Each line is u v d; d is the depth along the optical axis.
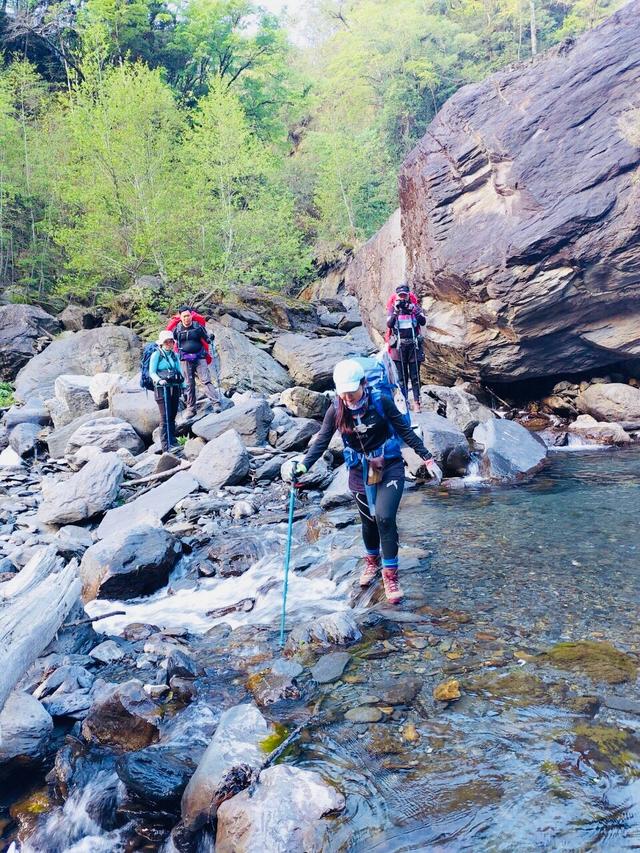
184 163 21.27
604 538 5.65
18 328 18.03
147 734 3.41
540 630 3.95
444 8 61.47
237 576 5.95
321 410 12.00
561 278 11.32
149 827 2.92
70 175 20.89
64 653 4.46
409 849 2.33
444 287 12.98
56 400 12.82
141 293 19.47
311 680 3.63
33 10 34.66
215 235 20.91
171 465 9.41
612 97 11.48
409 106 45.91
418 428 9.09
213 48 36.06
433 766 2.75
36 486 9.44
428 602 4.54
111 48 32.97
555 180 11.45
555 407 12.91
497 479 8.59
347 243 35.38
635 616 4.04
